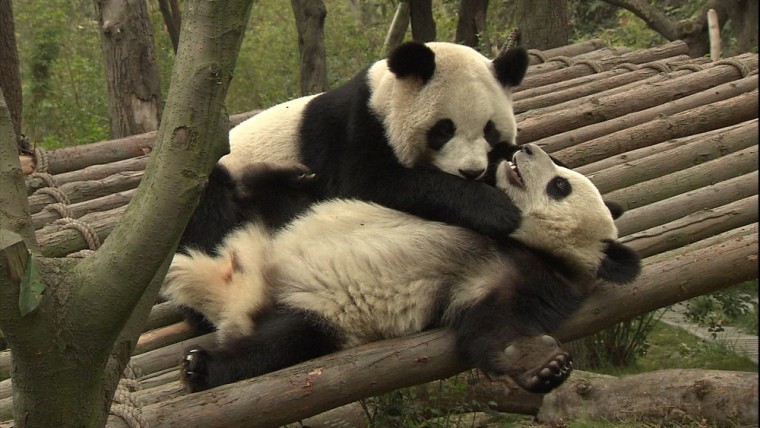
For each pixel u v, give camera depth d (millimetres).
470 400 6324
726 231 5801
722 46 15938
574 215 4848
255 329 4711
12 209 3189
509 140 5727
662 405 5930
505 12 18562
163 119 3076
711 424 5719
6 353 5258
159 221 3033
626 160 7109
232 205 5457
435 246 4801
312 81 13609
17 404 3307
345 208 5109
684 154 6965
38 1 17297
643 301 4910
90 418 3355
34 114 16359
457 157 5367
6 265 2906
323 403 4219
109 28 10602
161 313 5621
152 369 5129
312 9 13461
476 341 4426
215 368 4359
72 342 3150
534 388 4242
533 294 4664
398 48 5414
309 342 4539
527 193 5008
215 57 3014
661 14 14508
